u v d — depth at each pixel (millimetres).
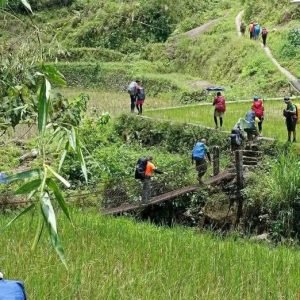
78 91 53594
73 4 68938
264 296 10812
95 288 10047
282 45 46281
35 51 5566
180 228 18891
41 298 9430
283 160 19906
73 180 23219
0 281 5445
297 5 51125
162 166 24422
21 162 21453
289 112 22625
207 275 11602
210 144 26422
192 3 66125
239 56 49375
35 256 11586
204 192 21094
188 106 36312
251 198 19875
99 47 65062
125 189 21719
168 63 58469
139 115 31094
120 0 68000
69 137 4398
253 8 56156
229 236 19016
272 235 19172
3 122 6426
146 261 12242
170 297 10172
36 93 6246
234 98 41156
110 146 27141
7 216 16438
